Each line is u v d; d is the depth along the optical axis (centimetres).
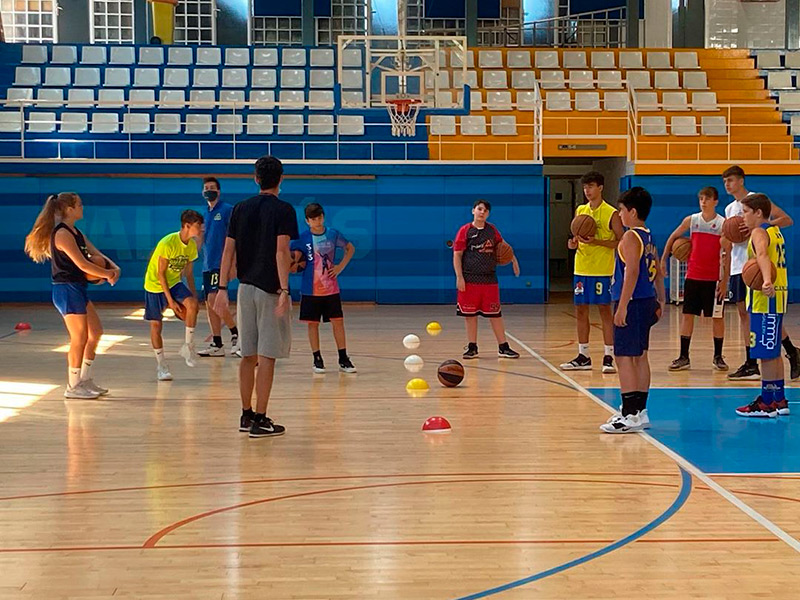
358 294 1895
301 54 2284
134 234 1870
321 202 1880
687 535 491
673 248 1051
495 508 542
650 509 538
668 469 630
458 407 845
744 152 2047
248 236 714
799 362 984
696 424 771
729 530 498
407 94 1886
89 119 2044
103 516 529
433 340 1319
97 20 2478
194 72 2197
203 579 432
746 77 2275
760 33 2491
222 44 2495
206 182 1133
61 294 869
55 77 2167
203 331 1433
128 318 1616
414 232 1889
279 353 719
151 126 2034
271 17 2512
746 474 615
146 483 598
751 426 762
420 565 449
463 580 429
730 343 1266
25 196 1852
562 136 1972
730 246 984
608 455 669
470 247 1133
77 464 647
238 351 1154
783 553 462
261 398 728
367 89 1889
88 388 897
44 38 2484
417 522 516
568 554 463
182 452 680
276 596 411
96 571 443
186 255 994
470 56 2305
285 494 573
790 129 2077
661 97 2175
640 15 2553
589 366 1055
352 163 1864
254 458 662
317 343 1035
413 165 1872
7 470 632
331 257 1028
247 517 526
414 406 849
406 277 1897
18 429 759
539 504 550
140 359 1137
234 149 1908
